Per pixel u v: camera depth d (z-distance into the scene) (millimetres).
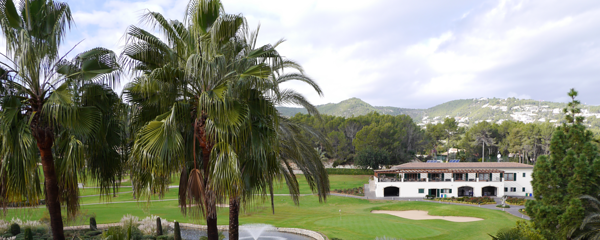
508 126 116250
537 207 21734
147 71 10617
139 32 10211
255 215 38531
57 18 11211
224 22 10273
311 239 26578
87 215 30609
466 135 120125
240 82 10281
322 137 16250
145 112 10695
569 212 19828
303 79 13906
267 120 10883
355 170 83875
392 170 60719
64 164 10547
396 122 100625
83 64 10984
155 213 37062
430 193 58625
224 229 29797
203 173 10891
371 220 34094
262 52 11086
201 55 10422
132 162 9664
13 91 10414
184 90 10383
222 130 9281
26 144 9453
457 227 31094
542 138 102062
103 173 12258
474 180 59344
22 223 25391
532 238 17203
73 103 10102
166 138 9016
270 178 11914
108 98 12047
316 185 17391
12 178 9359
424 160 115750
